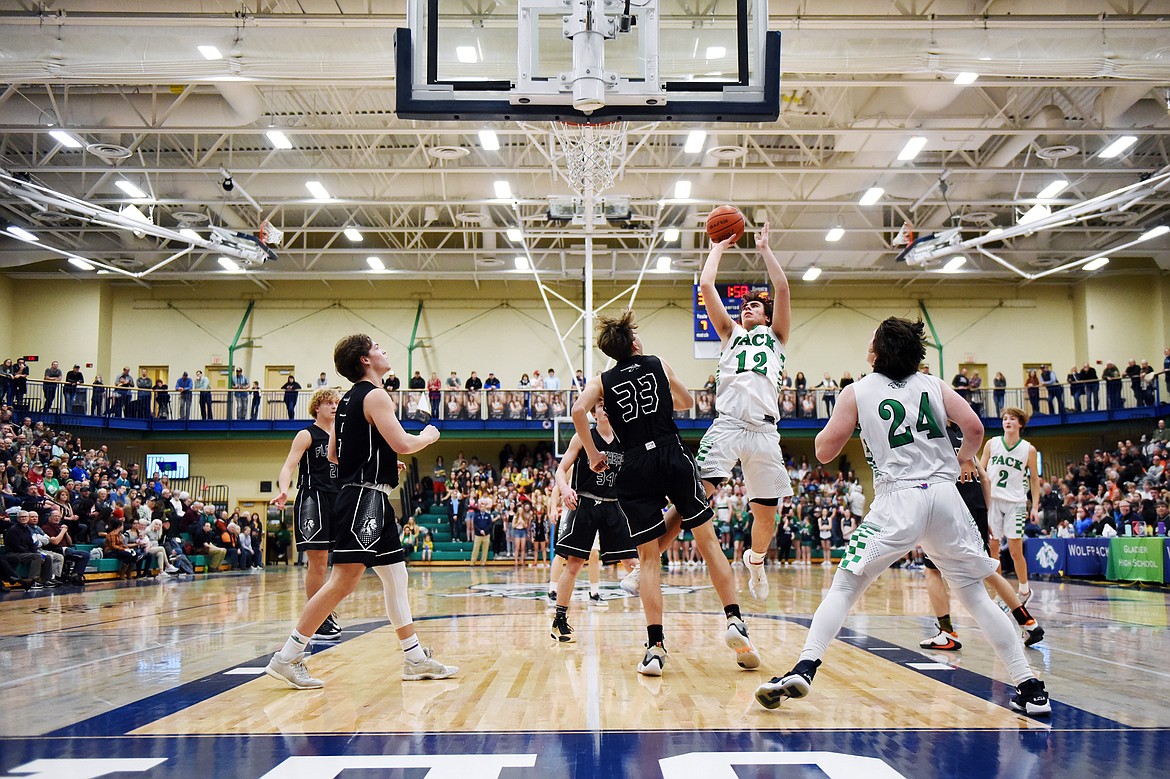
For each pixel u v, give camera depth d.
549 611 9.25
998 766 2.97
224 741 3.38
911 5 15.63
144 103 17.92
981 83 15.03
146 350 28.92
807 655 3.78
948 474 3.83
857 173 20.94
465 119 6.63
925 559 6.06
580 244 27.53
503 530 24.42
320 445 6.57
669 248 27.19
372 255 27.17
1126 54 13.29
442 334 29.42
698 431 28.05
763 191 22.06
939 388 3.91
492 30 6.68
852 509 24.22
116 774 2.91
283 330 29.19
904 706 4.00
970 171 20.20
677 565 22.22
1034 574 18.12
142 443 28.12
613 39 6.58
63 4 15.23
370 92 18.70
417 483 28.05
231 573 20.22
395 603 4.80
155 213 23.84
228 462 28.38
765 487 5.14
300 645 4.57
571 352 29.36
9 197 22.05
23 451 18.11
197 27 12.96
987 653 5.78
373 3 15.50
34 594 12.91
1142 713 3.86
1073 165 22.02
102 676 5.11
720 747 3.24
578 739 3.37
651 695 4.27
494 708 3.99
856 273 27.67
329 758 3.10
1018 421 8.20
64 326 28.16
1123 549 15.21
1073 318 29.31
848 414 3.94
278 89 18.61
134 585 15.30
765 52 6.61
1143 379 24.83
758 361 5.16
